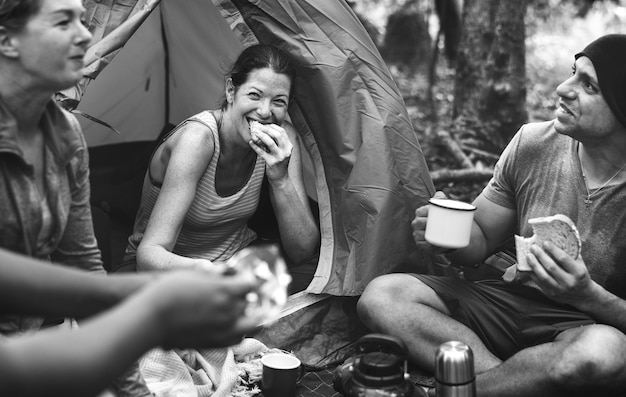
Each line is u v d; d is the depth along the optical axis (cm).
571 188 259
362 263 300
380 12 659
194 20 380
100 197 389
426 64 648
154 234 274
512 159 275
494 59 496
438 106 612
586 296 244
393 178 303
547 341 255
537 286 269
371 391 215
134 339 101
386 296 270
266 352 280
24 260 121
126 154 410
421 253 309
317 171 313
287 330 293
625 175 250
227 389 250
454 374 216
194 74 403
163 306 104
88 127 407
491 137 501
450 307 271
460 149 505
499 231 287
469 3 498
